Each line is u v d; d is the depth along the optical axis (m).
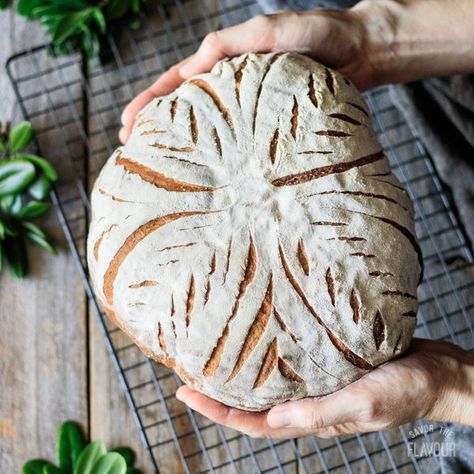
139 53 0.97
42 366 0.91
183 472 0.88
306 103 0.69
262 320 0.65
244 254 0.66
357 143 0.69
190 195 0.67
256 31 0.78
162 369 0.90
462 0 0.81
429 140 0.90
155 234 0.67
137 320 0.67
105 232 0.69
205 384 0.67
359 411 0.69
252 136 0.68
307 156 0.68
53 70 0.95
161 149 0.69
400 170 0.94
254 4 0.97
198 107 0.69
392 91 0.91
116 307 0.69
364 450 0.85
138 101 0.80
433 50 0.83
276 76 0.70
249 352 0.66
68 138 0.95
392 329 0.67
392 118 0.95
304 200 0.67
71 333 0.91
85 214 0.93
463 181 0.90
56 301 0.92
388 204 0.68
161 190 0.67
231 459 0.86
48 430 0.90
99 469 0.86
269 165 0.67
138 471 0.89
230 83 0.70
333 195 0.67
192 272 0.66
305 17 0.79
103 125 0.95
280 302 0.65
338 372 0.67
